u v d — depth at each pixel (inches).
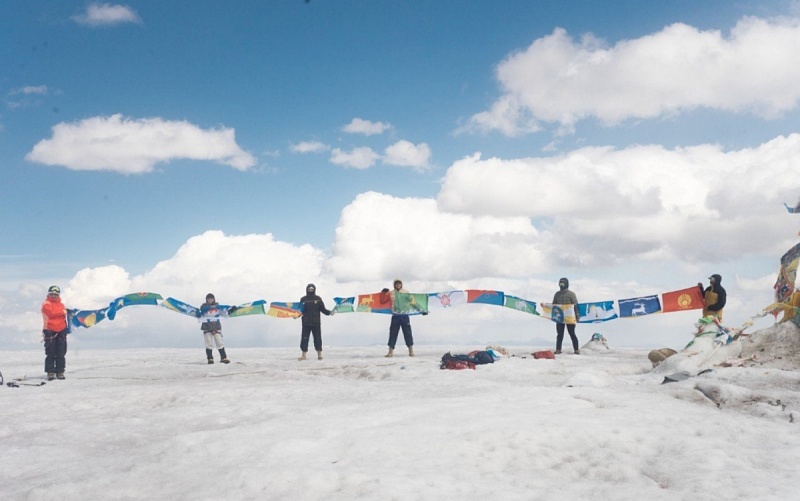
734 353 490.9
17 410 342.6
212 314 707.4
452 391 371.6
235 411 308.3
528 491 165.8
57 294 534.9
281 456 195.0
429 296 737.6
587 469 189.0
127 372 593.6
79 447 238.1
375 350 965.2
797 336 491.5
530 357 629.9
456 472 179.9
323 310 734.5
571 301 719.1
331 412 274.4
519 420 239.9
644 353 724.7
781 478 178.2
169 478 182.2
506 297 740.0
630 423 241.0
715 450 202.4
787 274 513.7
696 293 690.8
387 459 191.6
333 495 163.2
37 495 172.9
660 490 167.9
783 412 277.4
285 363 663.8
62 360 533.6
